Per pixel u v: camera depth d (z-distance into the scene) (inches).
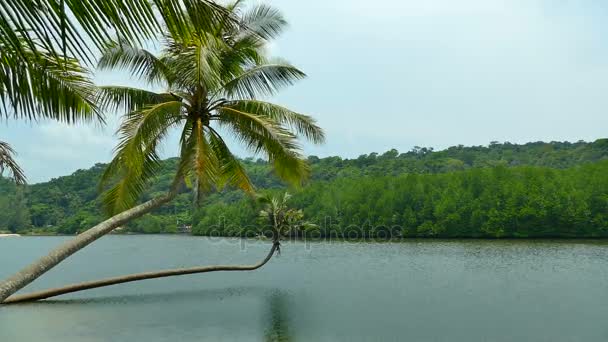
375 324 858.1
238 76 735.1
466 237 3649.1
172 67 697.0
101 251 3213.6
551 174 3567.9
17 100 231.1
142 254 2898.6
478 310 1003.3
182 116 677.9
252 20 682.2
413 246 3120.1
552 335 780.6
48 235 4156.0
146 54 680.4
